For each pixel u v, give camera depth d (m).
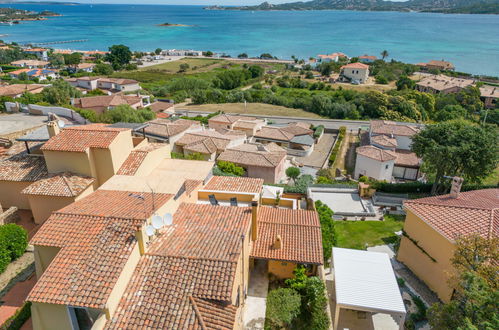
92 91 100.44
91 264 15.84
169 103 94.56
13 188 28.38
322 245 25.70
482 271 18.45
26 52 189.38
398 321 22.53
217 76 150.38
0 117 56.22
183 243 18.47
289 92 130.88
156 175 29.17
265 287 22.62
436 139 44.75
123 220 17.97
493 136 40.88
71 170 26.73
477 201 27.58
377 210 40.75
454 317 17.53
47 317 15.35
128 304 15.27
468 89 118.38
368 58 188.88
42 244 17.00
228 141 58.72
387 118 96.31
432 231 25.45
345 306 20.41
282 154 56.53
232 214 22.16
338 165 64.44
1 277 21.47
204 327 14.16
